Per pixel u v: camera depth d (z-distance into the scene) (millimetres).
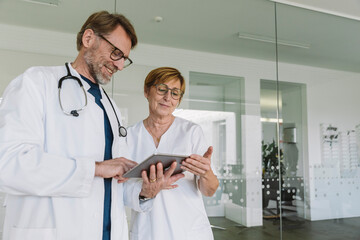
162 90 1362
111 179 978
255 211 2256
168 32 2145
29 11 1787
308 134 2541
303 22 2670
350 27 2861
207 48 2256
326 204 2543
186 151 1331
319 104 2623
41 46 1789
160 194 1237
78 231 810
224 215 2156
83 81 967
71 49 1857
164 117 1373
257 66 2416
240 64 2348
